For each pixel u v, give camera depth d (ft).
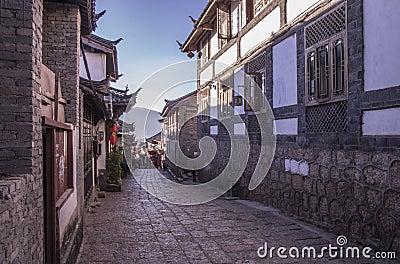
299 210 22.56
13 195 6.89
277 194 25.86
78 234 16.06
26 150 8.77
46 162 11.10
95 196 30.99
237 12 34.81
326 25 19.29
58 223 11.14
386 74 14.79
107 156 40.11
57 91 13.82
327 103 19.19
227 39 36.63
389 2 14.60
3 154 8.63
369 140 15.85
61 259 11.78
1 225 5.97
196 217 23.58
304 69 21.58
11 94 8.77
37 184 9.29
